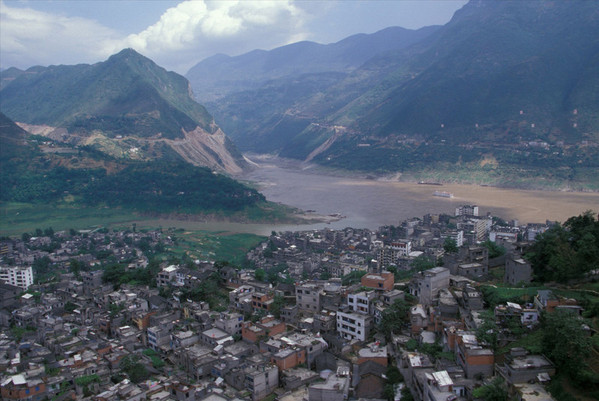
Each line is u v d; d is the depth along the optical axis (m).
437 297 138.88
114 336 157.38
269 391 119.62
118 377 125.88
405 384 110.75
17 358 131.88
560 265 132.12
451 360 107.75
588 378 87.50
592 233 143.25
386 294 142.38
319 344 129.62
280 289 173.38
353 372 118.69
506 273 147.00
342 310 144.12
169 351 142.88
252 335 139.25
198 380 125.12
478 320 113.06
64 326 159.38
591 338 96.19
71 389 121.19
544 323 106.25
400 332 130.12
